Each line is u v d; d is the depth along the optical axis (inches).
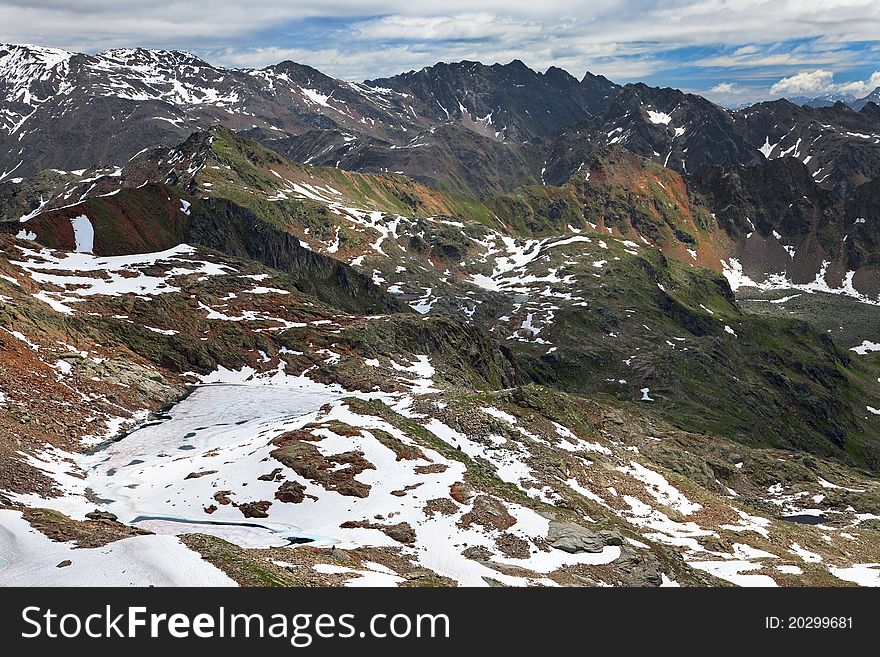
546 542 2486.5
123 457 3299.7
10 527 2011.6
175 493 2746.1
